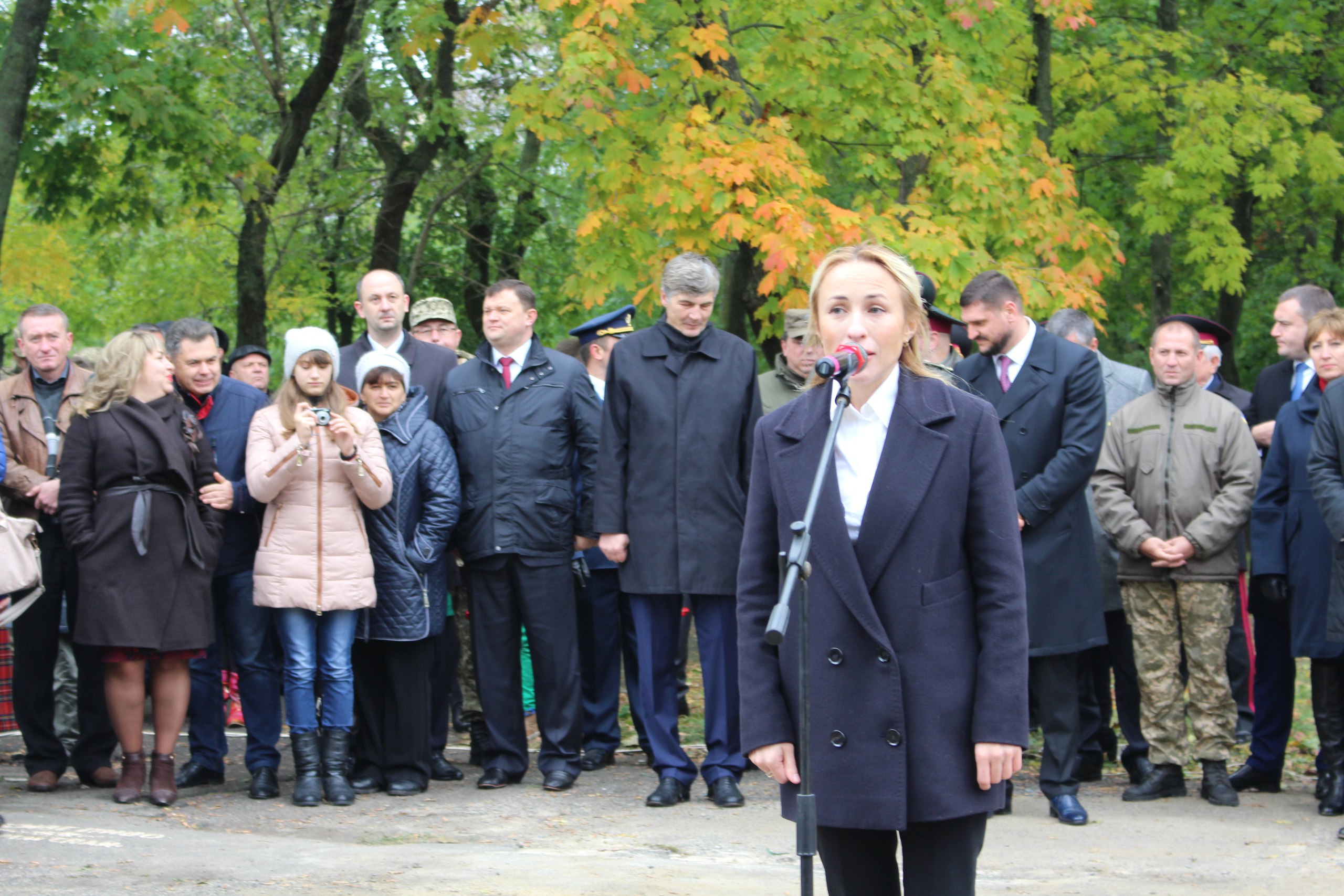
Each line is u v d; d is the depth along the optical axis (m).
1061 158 12.71
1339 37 13.95
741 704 2.69
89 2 11.09
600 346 6.88
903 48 9.98
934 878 2.57
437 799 5.52
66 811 5.07
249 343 12.99
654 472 5.36
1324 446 5.10
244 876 4.07
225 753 5.95
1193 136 11.98
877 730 2.52
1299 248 16.06
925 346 2.72
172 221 13.00
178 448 5.25
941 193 9.66
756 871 4.26
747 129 8.85
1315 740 7.27
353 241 15.18
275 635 5.80
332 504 5.36
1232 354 12.67
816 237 8.32
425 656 5.70
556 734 5.73
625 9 8.52
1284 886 4.17
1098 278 9.40
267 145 14.30
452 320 7.46
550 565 5.70
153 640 5.14
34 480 5.61
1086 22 10.00
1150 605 5.54
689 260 5.38
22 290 17.70
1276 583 5.44
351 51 13.27
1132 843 4.76
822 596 2.57
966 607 2.57
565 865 4.27
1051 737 5.17
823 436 2.61
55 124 11.47
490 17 10.89
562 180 15.02
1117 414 5.79
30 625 5.56
